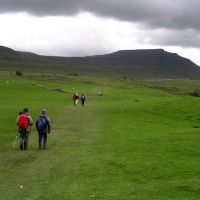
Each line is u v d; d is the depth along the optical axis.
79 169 27.27
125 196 21.06
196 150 34.81
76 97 83.31
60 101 96.00
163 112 72.31
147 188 22.64
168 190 22.23
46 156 32.00
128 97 117.38
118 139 42.28
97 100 104.38
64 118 61.09
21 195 21.09
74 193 21.55
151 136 45.09
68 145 37.81
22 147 35.44
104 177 25.17
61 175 25.59
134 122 60.41
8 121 55.75
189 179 24.61
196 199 20.59
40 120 35.38
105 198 20.69
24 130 35.44
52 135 44.38
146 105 79.75
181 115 70.12
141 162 29.61
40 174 25.83
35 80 192.00
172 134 46.75
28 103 87.94
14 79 186.75
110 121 59.75
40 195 21.11
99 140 41.25
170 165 28.59
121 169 27.33
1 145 38.09
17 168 27.64
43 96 110.00
